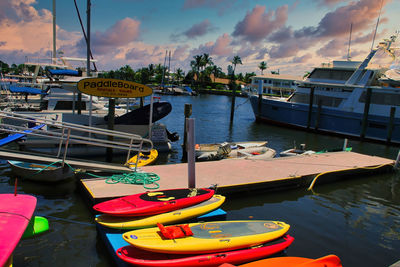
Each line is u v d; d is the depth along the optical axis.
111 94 11.96
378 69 23.42
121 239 5.37
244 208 8.34
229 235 5.34
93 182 7.83
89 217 7.15
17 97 28.30
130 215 5.73
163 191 6.93
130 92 12.21
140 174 8.33
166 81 106.31
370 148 20.66
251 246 5.31
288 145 20.27
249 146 15.52
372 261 6.00
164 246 4.66
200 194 6.82
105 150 13.44
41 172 8.85
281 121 28.45
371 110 23.05
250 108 49.28
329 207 8.77
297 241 6.64
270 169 10.51
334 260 5.04
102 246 5.96
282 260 5.20
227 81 112.00
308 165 11.52
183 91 79.06
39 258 5.48
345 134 24.12
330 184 10.84
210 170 9.93
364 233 7.23
